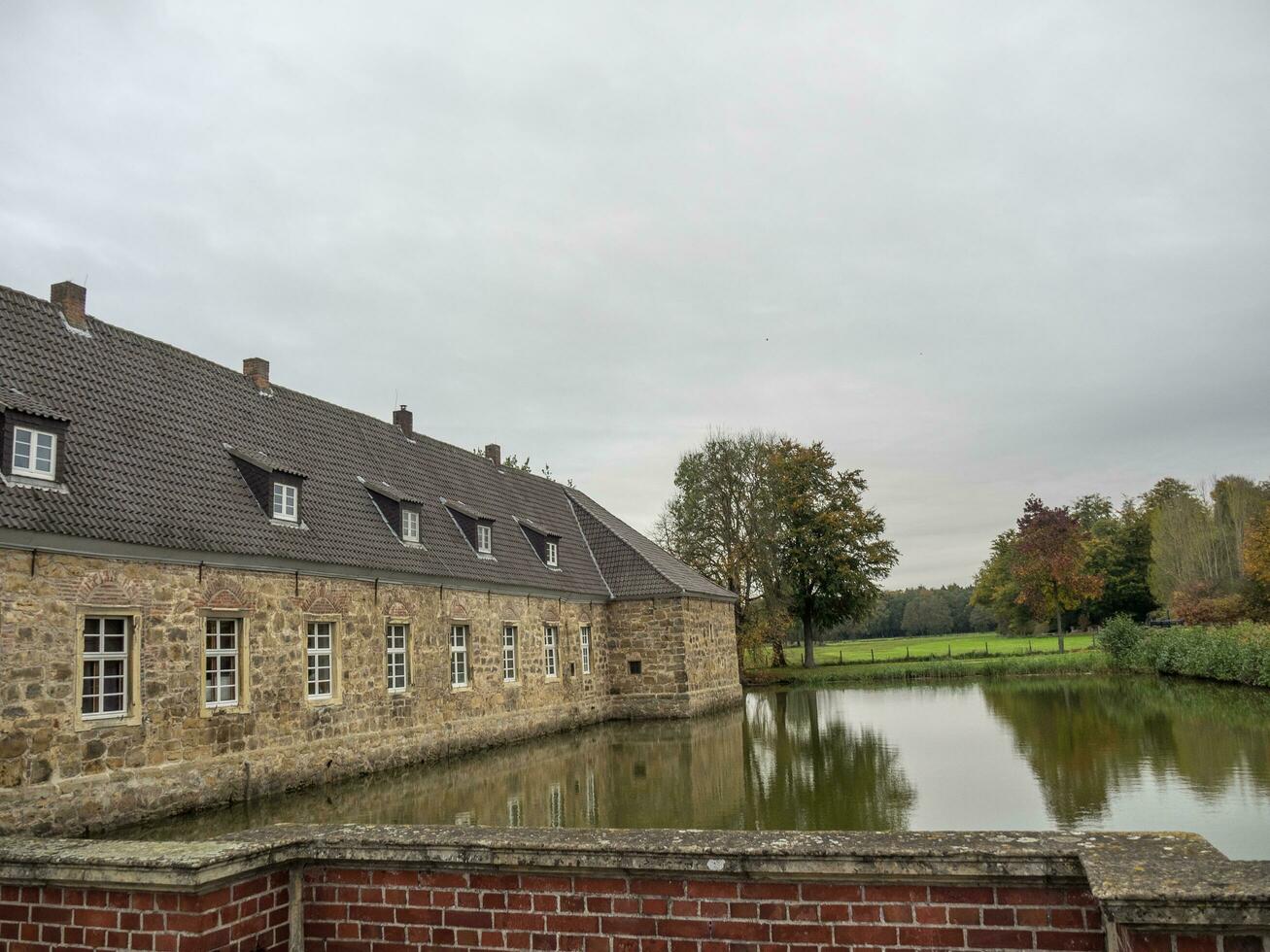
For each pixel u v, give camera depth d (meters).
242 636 15.84
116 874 3.82
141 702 13.74
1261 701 26.83
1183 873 3.14
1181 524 58.62
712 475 48.84
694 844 3.80
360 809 14.38
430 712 20.81
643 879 3.82
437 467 27.19
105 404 16.02
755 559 47.38
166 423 17.19
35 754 12.18
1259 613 45.59
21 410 13.04
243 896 3.96
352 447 23.30
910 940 3.56
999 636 89.31
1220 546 55.75
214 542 15.38
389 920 4.11
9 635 12.04
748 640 46.47
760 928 3.69
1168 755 17.67
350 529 19.86
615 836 4.04
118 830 12.98
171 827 13.19
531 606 26.16
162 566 14.41
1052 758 17.97
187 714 14.52
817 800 14.30
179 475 16.31
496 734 23.42
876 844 3.69
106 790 13.01
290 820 13.52
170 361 18.66
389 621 19.81
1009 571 73.81
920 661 50.09
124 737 13.41
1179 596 52.97
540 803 14.68
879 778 16.27
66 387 15.45
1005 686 37.34
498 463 32.69
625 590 31.14
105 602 13.39
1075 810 12.88
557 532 30.95
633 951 3.80
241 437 19.09
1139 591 70.75
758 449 49.03
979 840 3.72
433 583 21.48
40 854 3.98
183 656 14.58
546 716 26.33
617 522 36.22
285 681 16.66
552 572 28.31
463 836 4.13
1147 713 25.02
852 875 3.61
